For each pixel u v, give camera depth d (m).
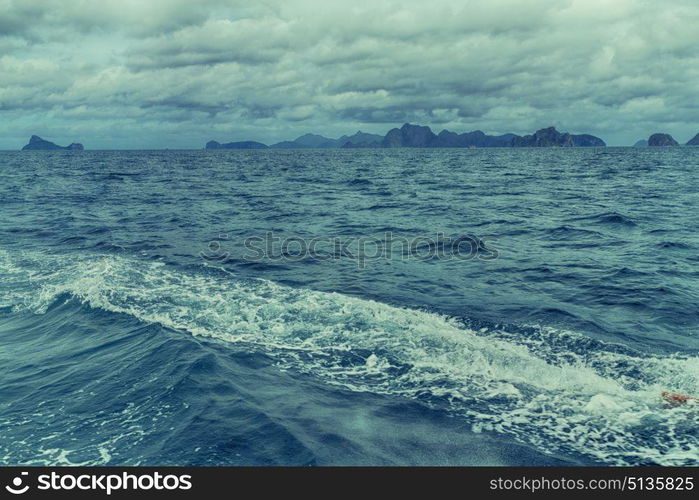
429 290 13.91
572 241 20.39
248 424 7.23
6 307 12.81
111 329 11.12
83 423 7.41
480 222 25.59
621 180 54.31
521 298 13.08
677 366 9.01
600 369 8.89
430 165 102.44
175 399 7.95
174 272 15.89
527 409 7.54
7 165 107.94
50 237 22.28
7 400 8.16
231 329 10.95
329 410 7.61
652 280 14.42
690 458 6.37
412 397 7.97
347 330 10.77
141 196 41.16
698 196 36.31
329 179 61.09
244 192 44.03
